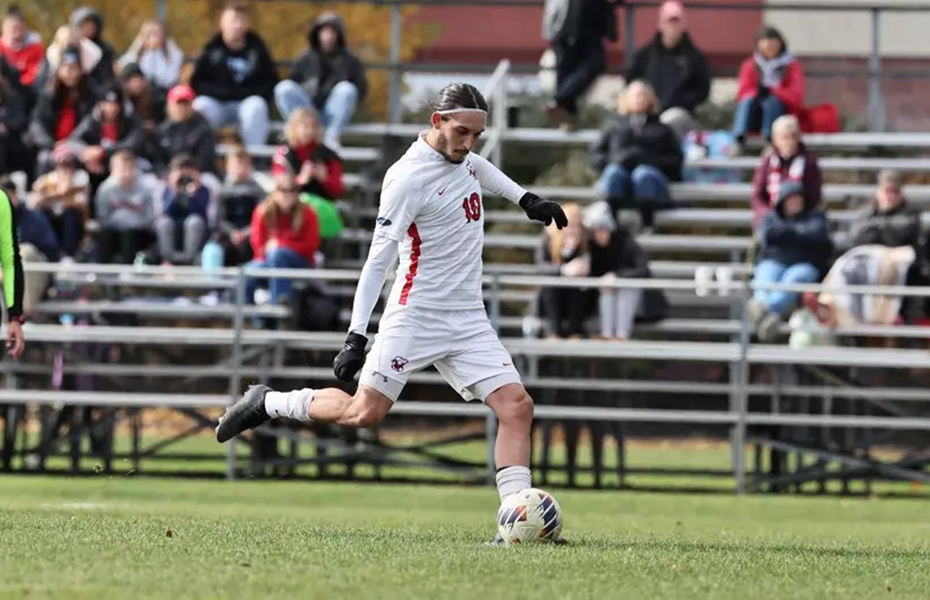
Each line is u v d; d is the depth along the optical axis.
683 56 67.06
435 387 60.94
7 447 52.94
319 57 66.19
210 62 65.94
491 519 36.56
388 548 24.05
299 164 58.44
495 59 90.75
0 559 21.22
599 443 52.12
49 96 61.06
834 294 53.25
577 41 67.38
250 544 23.95
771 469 54.12
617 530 32.69
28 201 56.91
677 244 64.75
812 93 71.25
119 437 67.69
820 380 53.72
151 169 60.78
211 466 58.72
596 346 50.38
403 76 71.19
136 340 50.34
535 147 71.25
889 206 57.72
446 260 25.89
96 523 27.53
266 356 51.34
